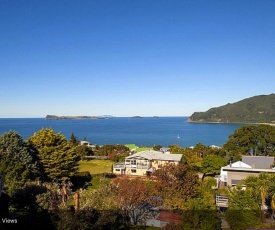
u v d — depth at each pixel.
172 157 55.00
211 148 71.12
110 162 67.69
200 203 23.80
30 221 20.34
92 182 44.88
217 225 20.66
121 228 22.39
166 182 25.61
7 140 39.03
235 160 58.38
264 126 67.50
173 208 24.19
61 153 41.91
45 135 44.19
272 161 46.12
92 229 18.83
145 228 22.78
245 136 67.12
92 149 83.38
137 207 24.31
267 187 24.52
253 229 17.84
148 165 53.75
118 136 174.88
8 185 28.98
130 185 25.56
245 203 23.64
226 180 38.09
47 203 22.86
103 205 21.67
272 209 24.38
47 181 41.22
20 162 35.72
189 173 27.03
